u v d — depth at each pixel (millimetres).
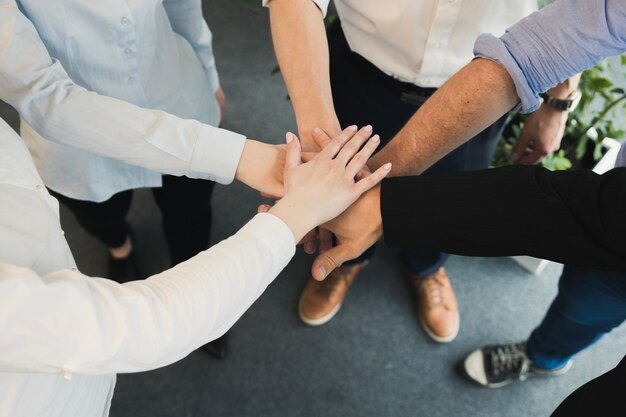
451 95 811
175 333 586
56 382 671
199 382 1521
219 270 632
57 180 1102
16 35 737
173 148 845
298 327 1625
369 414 1492
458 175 805
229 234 1785
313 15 955
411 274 1690
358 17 990
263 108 2082
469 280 1723
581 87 1496
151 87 999
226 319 645
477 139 1137
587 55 710
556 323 1293
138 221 1802
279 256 695
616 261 684
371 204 852
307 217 761
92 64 893
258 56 2246
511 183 754
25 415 640
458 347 1599
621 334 1634
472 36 933
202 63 1221
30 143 1051
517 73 739
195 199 1303
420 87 1037
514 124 1612
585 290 1119
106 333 538
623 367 797
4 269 499
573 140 1635
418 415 1492
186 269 629
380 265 1757
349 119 1188
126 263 1663
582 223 692
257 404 1497
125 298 567
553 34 711
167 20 989
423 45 954
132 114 827
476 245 778
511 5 895
